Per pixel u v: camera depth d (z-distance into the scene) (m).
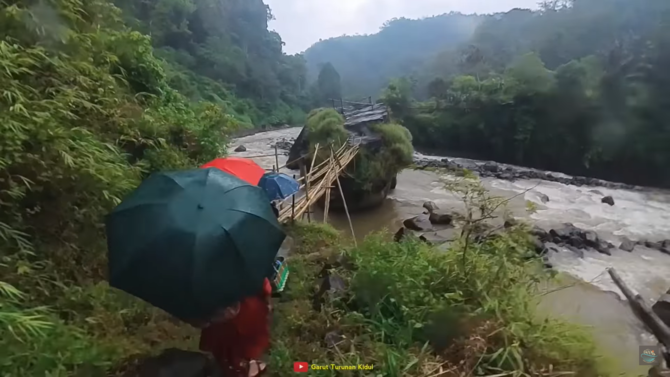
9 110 2.64
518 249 3.99
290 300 3.73
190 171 2.17
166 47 34.03
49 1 3.76
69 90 3.49
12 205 2.68
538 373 2.74
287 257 4.80
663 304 5.02
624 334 4.48
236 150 20.50
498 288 3.50
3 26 3.34
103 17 5.40
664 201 14.16
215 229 1.85
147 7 33.56
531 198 13.75
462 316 3.18
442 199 12.81
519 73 23.59
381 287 3.61
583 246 8.69
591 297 5.63
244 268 1.88
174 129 5.41
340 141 10.97
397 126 12.93
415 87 37.62
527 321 3.11
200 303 1.79
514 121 23.53
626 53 20.41
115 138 4.27
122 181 3.32
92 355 2.25
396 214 11.29
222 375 2.34
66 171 2.88
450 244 5.00
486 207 3.93
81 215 3.16
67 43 3.88
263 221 2.02
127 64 5.51
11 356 1.95
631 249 8.73
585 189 15.87
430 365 2.84
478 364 2.82
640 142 18.25
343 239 6.36
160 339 2.81
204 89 32.75
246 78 40.31
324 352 2.95
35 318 2.18
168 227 1.84
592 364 2.93
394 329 3.24
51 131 2.79
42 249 2.92
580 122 20.77
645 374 3.39
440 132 27.69
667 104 17.91
